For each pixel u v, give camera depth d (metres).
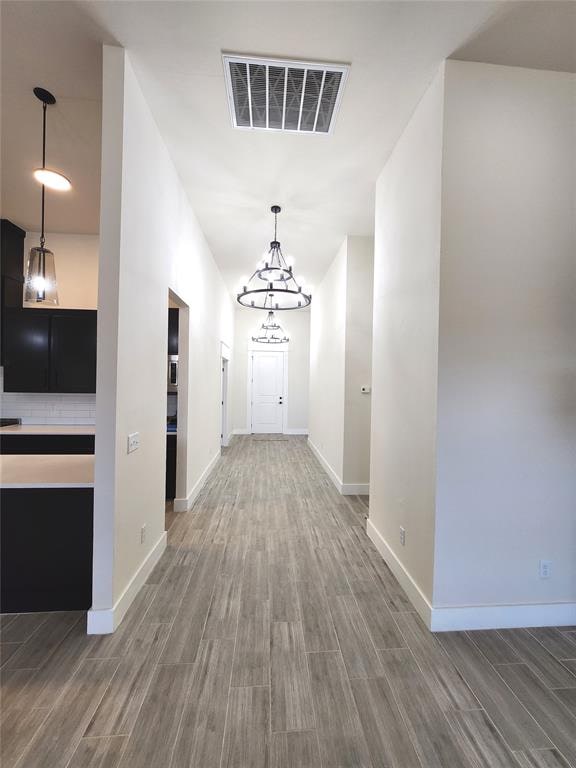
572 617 1.96
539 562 1.96
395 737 1.32
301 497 4.10
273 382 8.62
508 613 1.93
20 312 3.75
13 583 1.97
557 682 1.58
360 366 4.25
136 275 2.11
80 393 4.02
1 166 2.82
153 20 1.68
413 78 1.97
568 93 1.96
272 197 3.30
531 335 1.94
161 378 2.63
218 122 2.35
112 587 1.84
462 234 1.89
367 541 2.96
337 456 4.51
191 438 3.78
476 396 1.91
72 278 4.09
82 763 1.21
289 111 2.24
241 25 1.70
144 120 2.16
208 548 2.80
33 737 1.29
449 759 1.25
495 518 1.93
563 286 1.96
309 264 5.25
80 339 3.81
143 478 2.28
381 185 2.85
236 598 2.15
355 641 1.81
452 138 1.88
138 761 1.22
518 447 1.94
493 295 1.91
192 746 1.27
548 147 1.94
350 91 2.06
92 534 2.00
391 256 2.60
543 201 1.94
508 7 1.59
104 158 1.85
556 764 1.24
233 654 1.70
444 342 1.89
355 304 4.24
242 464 5.64
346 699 1.47
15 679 1.53
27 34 1.75
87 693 1.47
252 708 1.42
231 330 7.48
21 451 3.62
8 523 1.97
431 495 1.94
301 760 1.24
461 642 1.82
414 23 1.67
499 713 1.42
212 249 4.69
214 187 3.14
